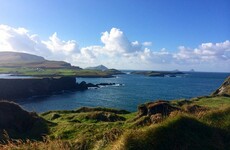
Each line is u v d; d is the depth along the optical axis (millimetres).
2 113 39812
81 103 104188
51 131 36219
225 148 17703
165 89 160000
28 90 132875
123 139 15641
